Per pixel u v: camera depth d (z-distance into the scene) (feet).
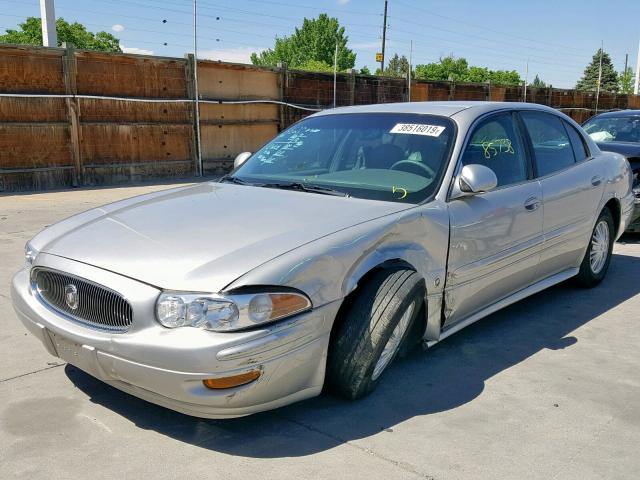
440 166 12.32
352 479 8.53
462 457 9.14
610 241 18.34
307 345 9.27
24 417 10.11
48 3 43.29
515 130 14.52
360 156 13.19
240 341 8.52
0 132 36.09
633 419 10.41
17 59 36.22
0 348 13.01
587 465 9.02
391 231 10.52
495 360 12.81
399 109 14.38
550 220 14.79
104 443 9.37
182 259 9.20
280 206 11.21
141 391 9.07
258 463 8.89
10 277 18.26
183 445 9.35
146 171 43.37
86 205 32.17
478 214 12.36
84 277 9.36
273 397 9.15
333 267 9.57
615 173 17.87
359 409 10.52
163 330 8.68
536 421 10.27
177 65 43.78
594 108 89.30
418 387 11.45
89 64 39.27
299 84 52.19
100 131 40.42
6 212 29.73
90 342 9.18
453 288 12.05
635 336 14.38
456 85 67.36
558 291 17.89
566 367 12.53
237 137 48.70
